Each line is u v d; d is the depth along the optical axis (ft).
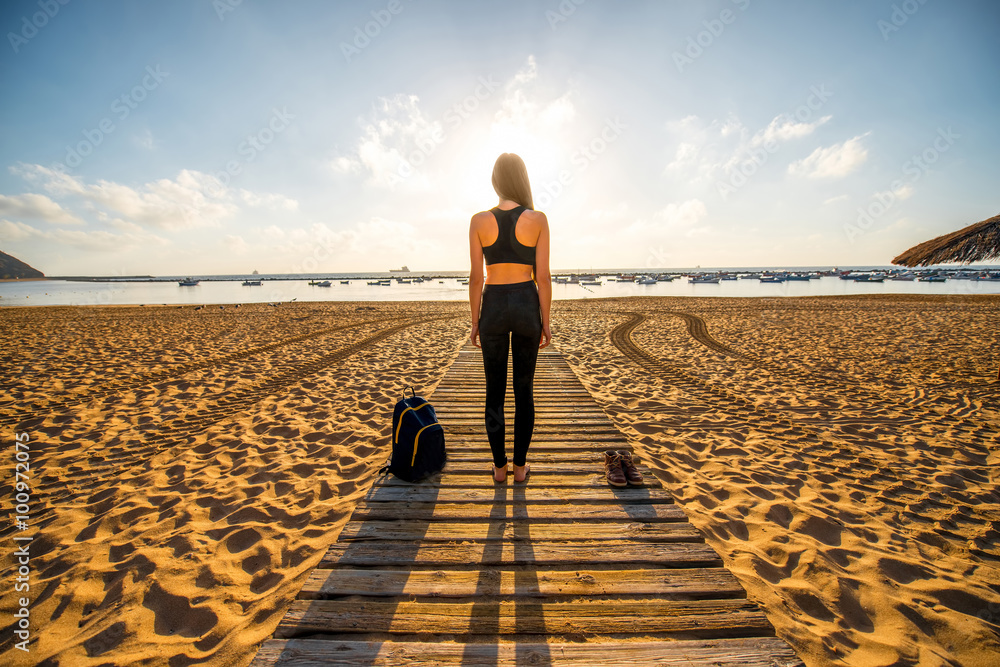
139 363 26.27
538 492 8.30
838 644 5.89
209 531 8.55
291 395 19.04
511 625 5.17
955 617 6.42
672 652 4.81
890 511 9.70
